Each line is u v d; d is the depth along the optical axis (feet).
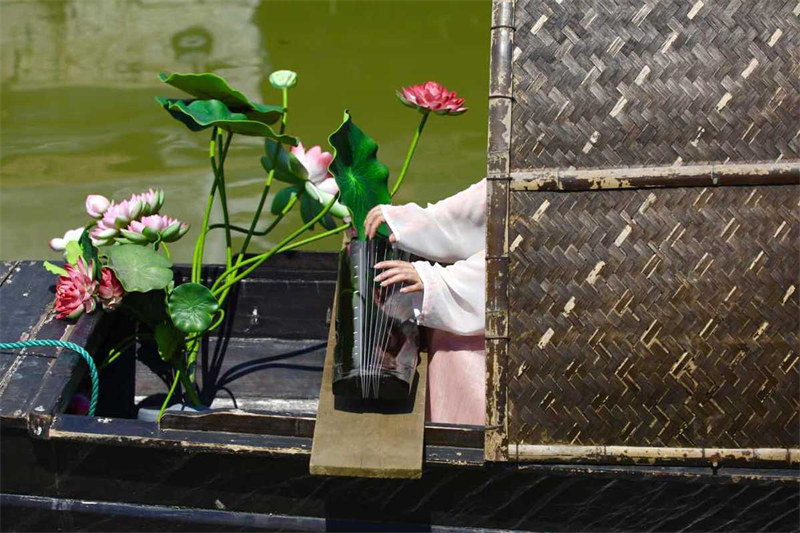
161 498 12.05
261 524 11.98
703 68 11.12
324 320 15.43
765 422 11.32
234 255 19.15
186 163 21.89
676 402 11.30
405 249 12.85
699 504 11.63
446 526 11.85
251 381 15.24
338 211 15.08
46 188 20.83
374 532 11.91
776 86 11.10
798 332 11.21
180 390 14.88
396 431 11.31
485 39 27.40
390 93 24.49
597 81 11.11
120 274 12.53
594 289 11.19
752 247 11.14
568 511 11.73
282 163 15.02
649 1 11.23
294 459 11.55
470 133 22.88
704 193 11.09
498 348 11.21
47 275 14.35
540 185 11.03
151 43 27.09
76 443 11.79
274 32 27.68
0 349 12.66
